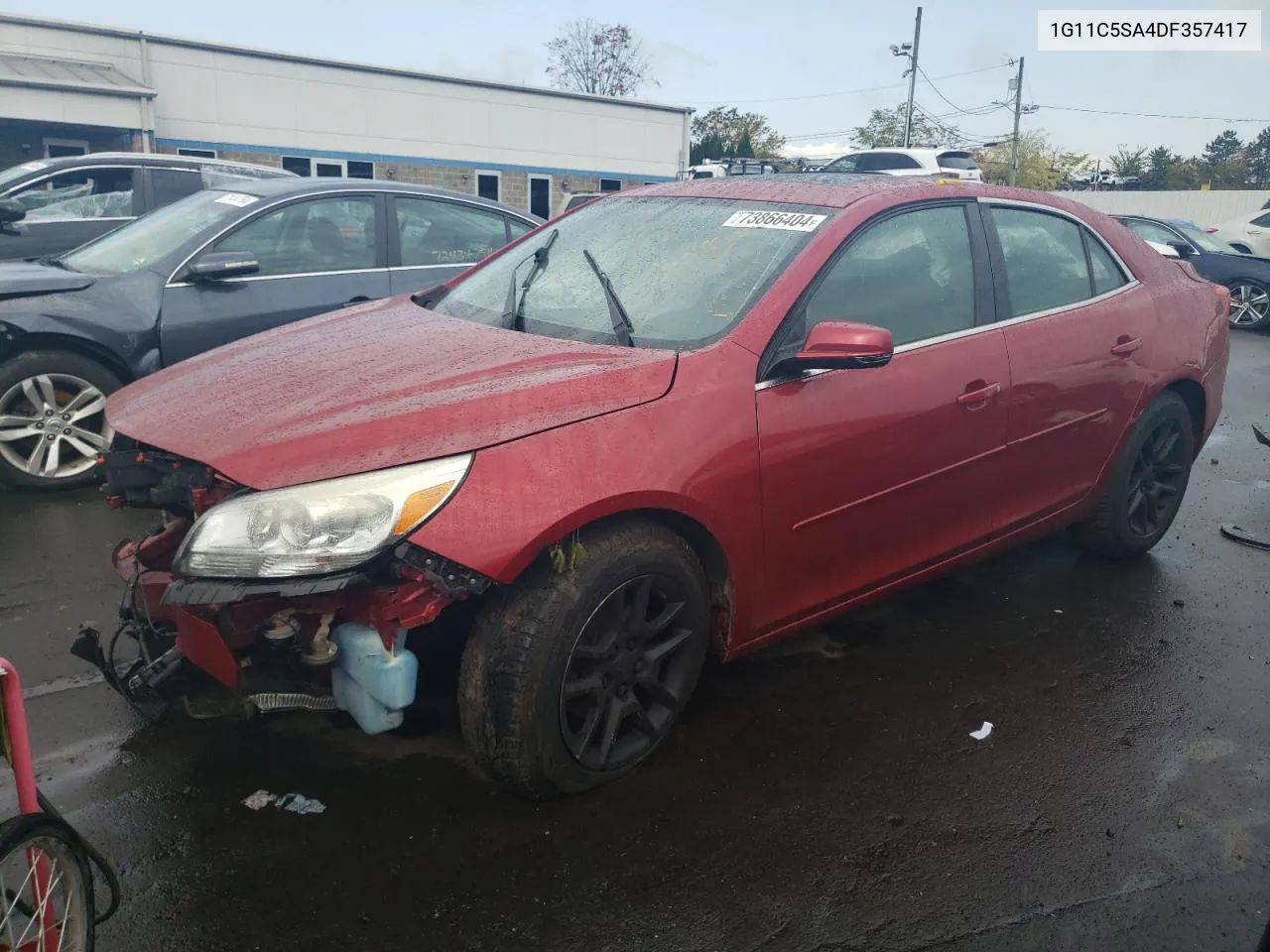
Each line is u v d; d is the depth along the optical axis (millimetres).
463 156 25781
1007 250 3930
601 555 2689
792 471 3082
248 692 2602
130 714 3250
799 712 3416
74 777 2904
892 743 3252
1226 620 4281
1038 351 3865
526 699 2625
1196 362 4648
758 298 3156
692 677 3062
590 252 3742
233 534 2479
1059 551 5012
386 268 6117
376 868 2580
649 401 2822
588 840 2715
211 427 2750
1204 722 3455
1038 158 54938
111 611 3967
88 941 2006
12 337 5094
